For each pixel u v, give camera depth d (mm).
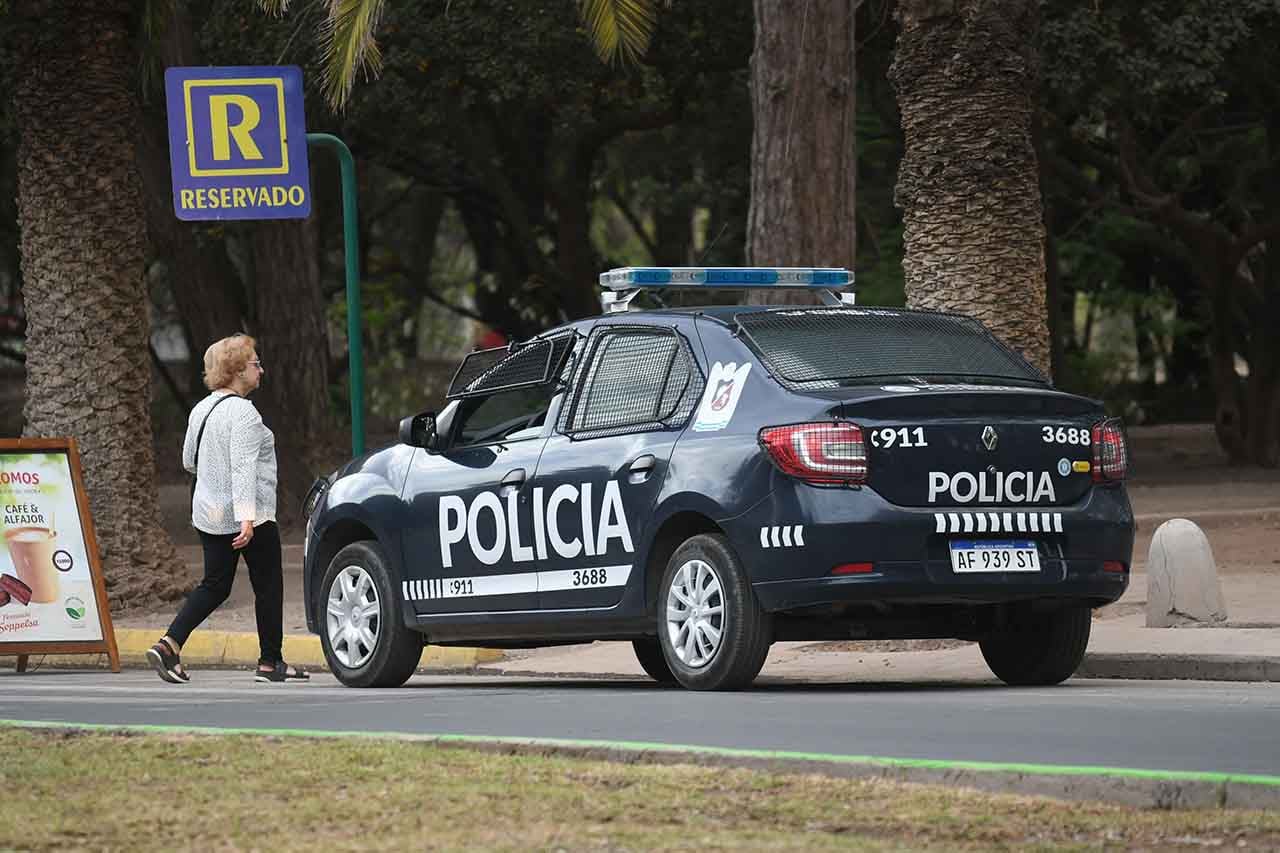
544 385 34500
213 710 28422
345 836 16406
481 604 34531
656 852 15578
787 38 54312
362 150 107188
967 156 44594
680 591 31031
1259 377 100750
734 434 30469
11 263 129250
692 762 20547
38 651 43344
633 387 32781
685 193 141375
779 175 54469
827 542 29172
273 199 49938
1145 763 20672
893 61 45875
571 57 80562
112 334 57562
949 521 29578
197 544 82188
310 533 38469
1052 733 23375
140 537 57562
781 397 30250
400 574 36156
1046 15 78312
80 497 43500
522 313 139625
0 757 21609
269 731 23938
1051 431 30703
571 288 118500
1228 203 109188
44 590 43375
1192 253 108000
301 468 86062
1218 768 20250
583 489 32594
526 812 17391
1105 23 76688
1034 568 30172
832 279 37438
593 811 17453
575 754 21250
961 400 30047
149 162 85312
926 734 23375
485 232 144125
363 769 20031
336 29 49344
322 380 86938
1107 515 31000
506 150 120125
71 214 57344
